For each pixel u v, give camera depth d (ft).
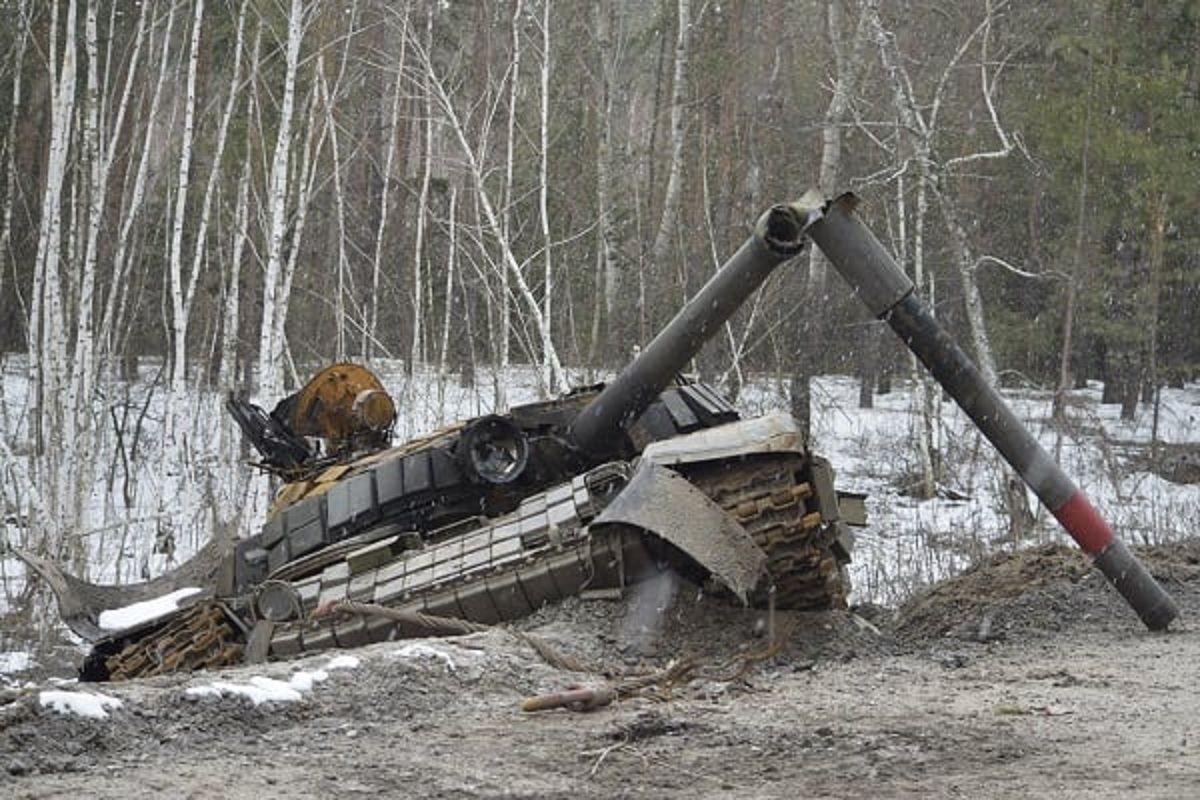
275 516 41.11
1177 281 126.82
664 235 91.15
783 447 33.71
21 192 88.43
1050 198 126.93
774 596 34.99
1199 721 25.85
